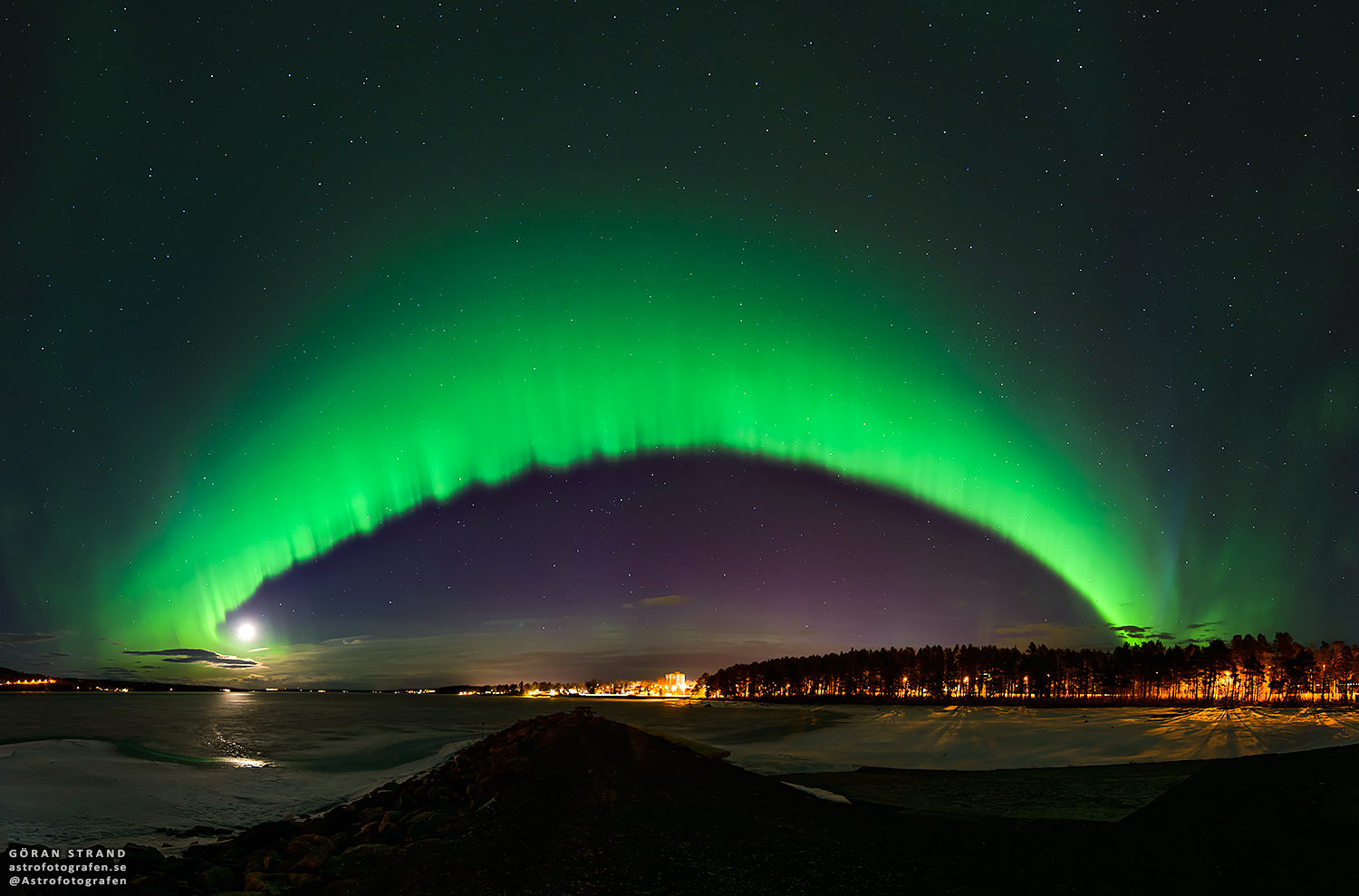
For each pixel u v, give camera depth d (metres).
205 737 61.00
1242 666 135.50
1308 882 9.41
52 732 64.06
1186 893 9.70
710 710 155.75
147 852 14.19
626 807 17.06
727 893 10.65
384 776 35.06
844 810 18.27
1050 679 161.38
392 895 11.16
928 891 10.55
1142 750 40.50
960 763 35.16
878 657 198.75
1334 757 14.91
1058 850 12.55
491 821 16.80
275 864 14.16
